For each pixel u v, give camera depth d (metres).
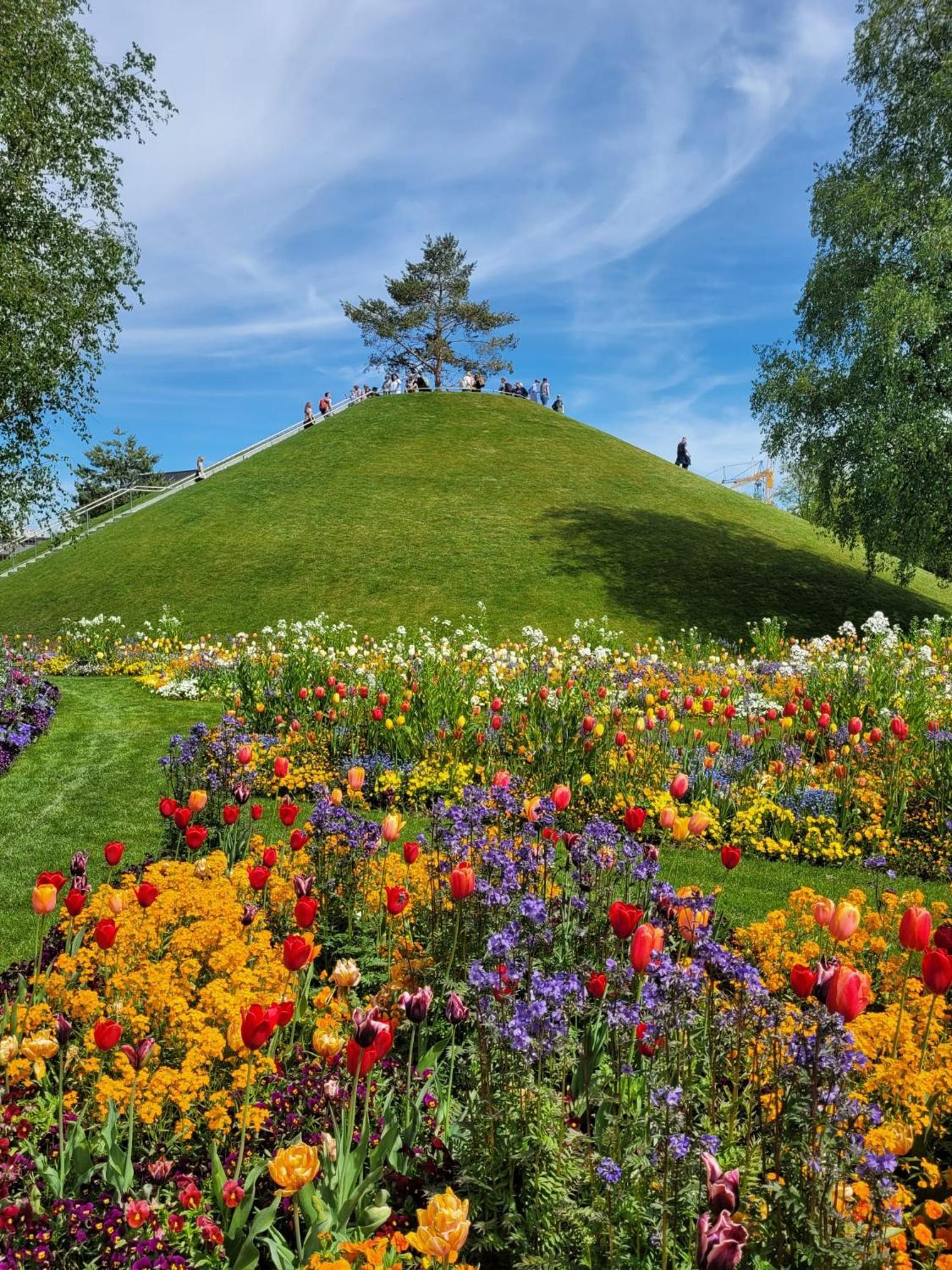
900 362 24.03
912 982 4.13
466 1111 3.23
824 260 27.59
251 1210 2.88
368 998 4.25
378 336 66.94
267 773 9.64
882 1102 3.17
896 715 10.69
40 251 25.30
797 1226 2.53
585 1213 2.53
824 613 28.06
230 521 36.47
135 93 26.78
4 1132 3.03
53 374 23.78
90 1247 2.62
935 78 24.70
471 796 5.62
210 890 4.50
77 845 8.05
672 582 29.80
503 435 46.91
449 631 26.03
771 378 28.36
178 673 18.33
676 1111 2.83
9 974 4.49
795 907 4.95
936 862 8.05
